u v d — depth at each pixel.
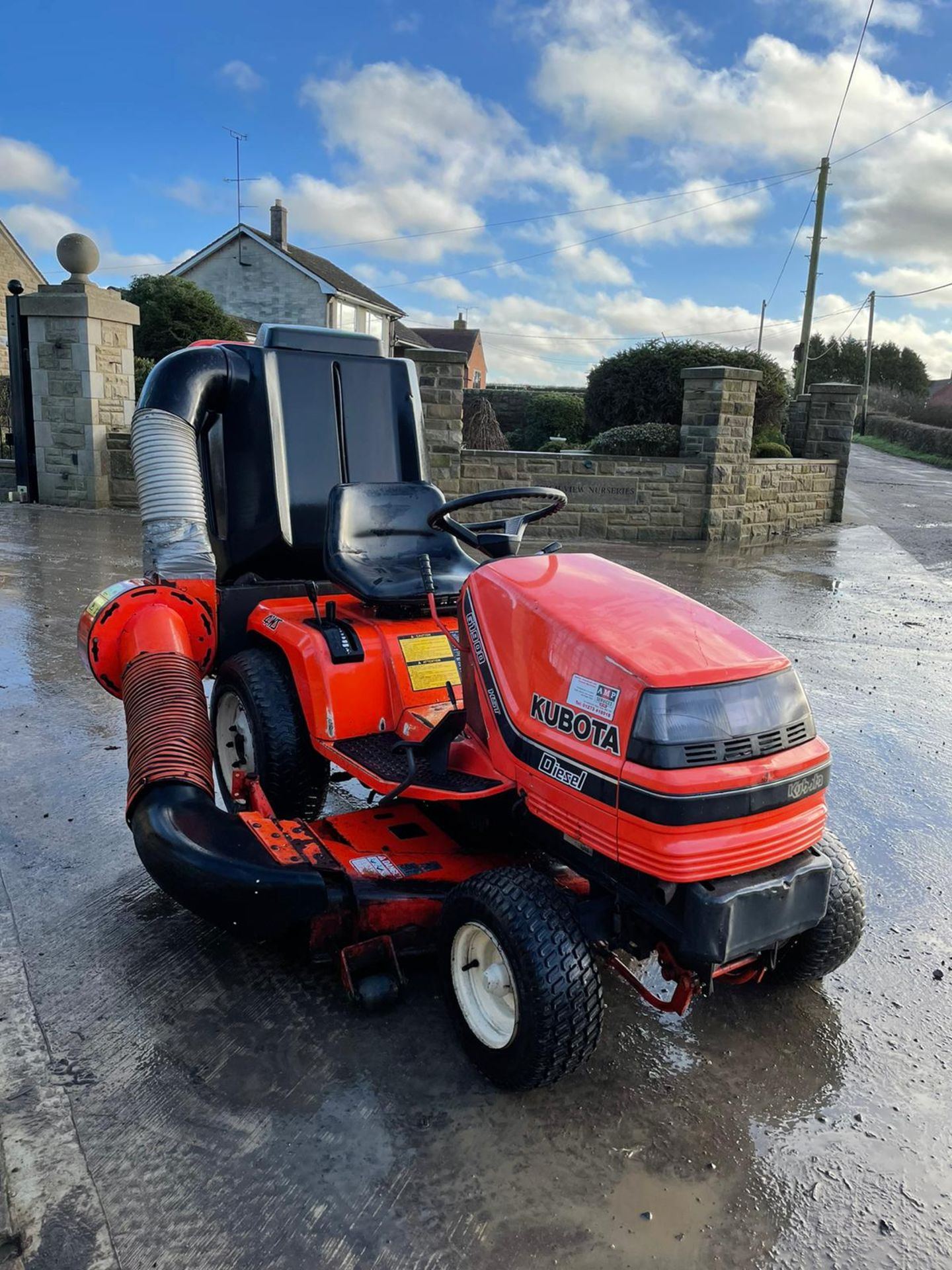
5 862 3.92
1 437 19.39
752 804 2.46
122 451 15.19
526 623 2.83
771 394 17.77
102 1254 2.15
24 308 14.70
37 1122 2.53
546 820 2.74
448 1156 2.49
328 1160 2.45
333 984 3.21
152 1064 2.78
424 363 13.11
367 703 3.60
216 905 2.83
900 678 7.19
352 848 3.26
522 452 14.00
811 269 30.86
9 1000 3.04
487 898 2.66
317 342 4.63
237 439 4.38
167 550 4.10
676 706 2.42
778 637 8.34
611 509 14.38
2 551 11.05
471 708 3.12
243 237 34.06
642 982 3.33
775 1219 2.35
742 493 14.87
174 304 23.94
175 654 3.77
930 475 30.80
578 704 2.61
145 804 3.11
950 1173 2.53
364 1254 2.18
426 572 3.65
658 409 17.77
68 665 6.69
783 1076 2.89
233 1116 2.59
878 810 4.85
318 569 4.49
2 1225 2.21
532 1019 2.50
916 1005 3.27
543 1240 2.25
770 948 2.80
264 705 3.79
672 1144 2.58
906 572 12.13
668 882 2.40
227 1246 2.18
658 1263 2.20
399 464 4.66
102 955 3.31
